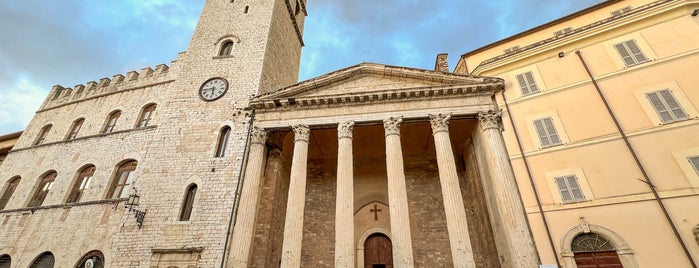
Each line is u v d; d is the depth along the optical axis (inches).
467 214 746.8
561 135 575.2
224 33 902.4
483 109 644.1
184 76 822.5
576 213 509.4
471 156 744.3
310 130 697.6
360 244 755.4
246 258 550.9
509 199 543.2
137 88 944.9
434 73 681.0
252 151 660.1
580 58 621.9
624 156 514.3
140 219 610.5
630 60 577.0
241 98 752.3
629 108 543.8
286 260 530.9
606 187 507.2
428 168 831.7
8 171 906.7
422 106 661.9
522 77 661.9
